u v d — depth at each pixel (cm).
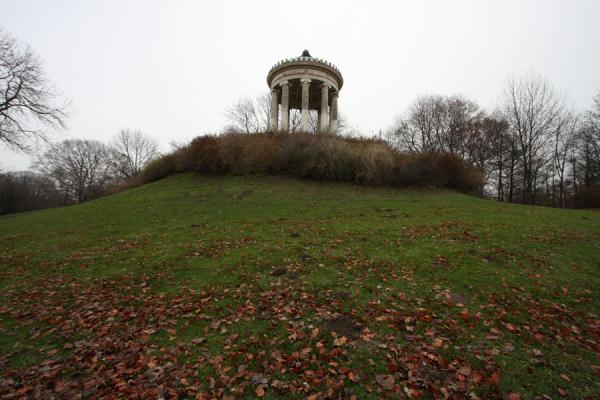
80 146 5947
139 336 498
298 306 568
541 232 1045
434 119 4200
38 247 1116
